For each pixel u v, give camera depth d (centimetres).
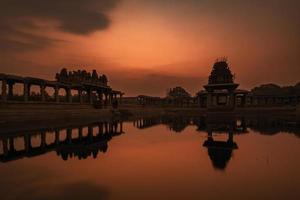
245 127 4106
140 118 7206
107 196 1104
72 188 1213
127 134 3422
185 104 12050
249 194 1104
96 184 1270
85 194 1132
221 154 1967
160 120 6319
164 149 2227
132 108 9219
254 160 1745
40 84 5253
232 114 6912
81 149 2292
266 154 1942
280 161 1705
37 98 6438
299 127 3962
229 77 7706
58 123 4862
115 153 2078
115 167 1608
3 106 4125
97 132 3666
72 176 1417
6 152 2170
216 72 7838
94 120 6112
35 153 2117
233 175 1392
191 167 1578
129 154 2028
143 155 1977
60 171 1531
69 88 6388
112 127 4453
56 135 3291
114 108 8344
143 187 1212
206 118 6731
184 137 3028
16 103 4444
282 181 1277
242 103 8950
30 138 3000
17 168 1614
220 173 1438
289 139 2730
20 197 1103
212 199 1056
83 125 4778
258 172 1446
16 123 3847
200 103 10150
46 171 1535
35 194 1136
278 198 1056
